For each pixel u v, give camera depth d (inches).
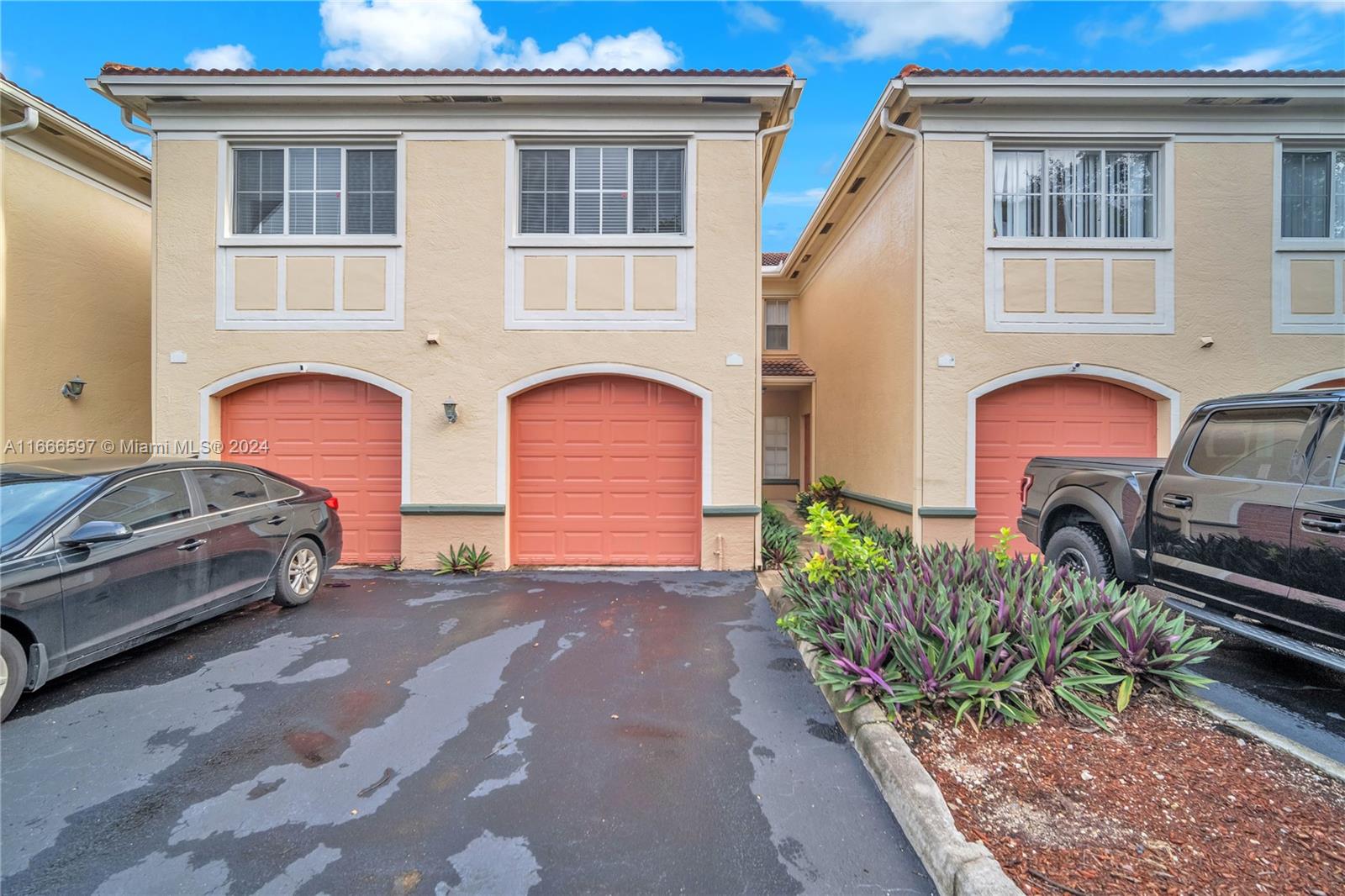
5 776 113.6
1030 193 287.9
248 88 261.3
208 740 127.2
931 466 285.0
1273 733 120.6
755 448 274.1
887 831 100.0
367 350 274.5
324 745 125.8
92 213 321.4
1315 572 126.9
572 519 282.4
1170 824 94.3
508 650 178.5
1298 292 278.5
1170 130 277.6
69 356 309.3
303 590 219.3
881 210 343.0
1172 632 138.1
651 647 181.2
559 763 119.3
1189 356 279.1
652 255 275.6
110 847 95.4
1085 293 281.6
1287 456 138.2
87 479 153.6
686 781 113.6
